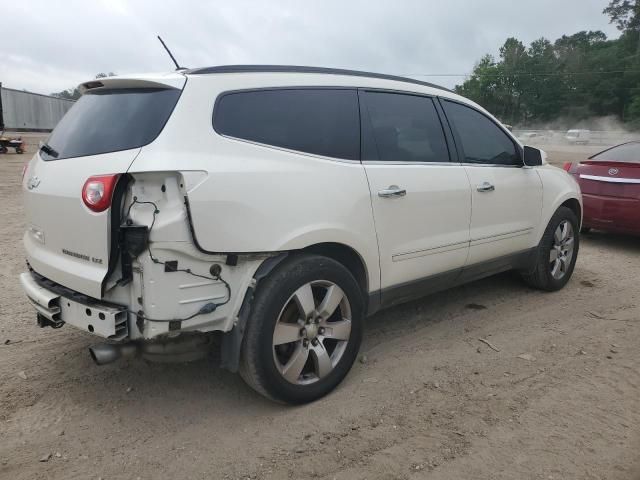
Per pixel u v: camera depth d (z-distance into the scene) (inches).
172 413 129.7
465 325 184.9
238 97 124.9
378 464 111.7
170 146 111.4
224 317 118.8
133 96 122.7
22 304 195.9
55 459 112.5
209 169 112.7
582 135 2252.7
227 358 124.0
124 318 112.9
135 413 129.4
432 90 173.0
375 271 146.3
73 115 136.3
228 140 119.7
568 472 109.9
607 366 156.1
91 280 113.2
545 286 218.4
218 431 122.6
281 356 131.6
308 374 135.8
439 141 169.3
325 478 107.7
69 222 118.0
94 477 107.3
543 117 3486.7
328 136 138.6
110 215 109.7
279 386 126.6
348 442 118.8
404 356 160.6
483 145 186.4
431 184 158.9
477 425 125.5
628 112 3090.6
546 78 3398.1
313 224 128.3
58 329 174.6
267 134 127.4
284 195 123.6
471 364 156.0
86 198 111.9
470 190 171.6
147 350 118.2
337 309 138.9
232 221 115.0
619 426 126.1
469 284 230.2
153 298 109.4
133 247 108.0
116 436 120.4
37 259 130.0
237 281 119.3
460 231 170.7
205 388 141.3
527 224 200.2
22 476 107.0
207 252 112.5
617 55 3398.1
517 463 112.3
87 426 123.9
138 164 108.4
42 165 131.3
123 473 108.6
